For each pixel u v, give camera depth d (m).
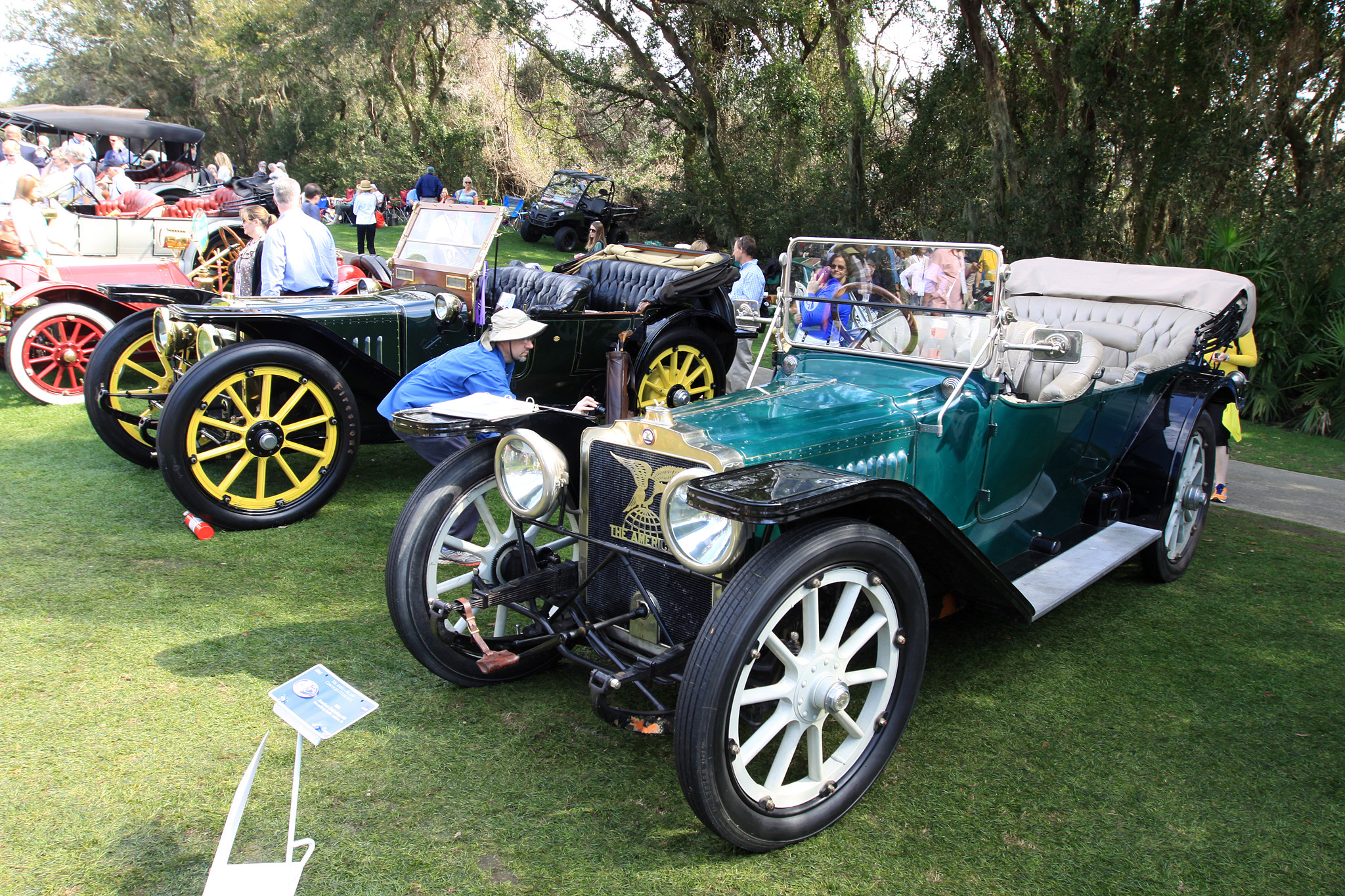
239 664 3.23
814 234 16.11
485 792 2.55
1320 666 3.46
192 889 2.14
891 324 3.49
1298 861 2.35
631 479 2.69
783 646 2.30
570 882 2.21
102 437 5.27
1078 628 3.78
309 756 2.70
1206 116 11.12
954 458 3.21
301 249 5.59
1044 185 12.32
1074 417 3.76
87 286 6.78
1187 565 4.38
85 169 12.52
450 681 3.06
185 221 9.56
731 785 2.21
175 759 2.65
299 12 25.45
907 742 2.88
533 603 3.47
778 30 16.81
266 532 4.59
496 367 4.04
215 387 4.38
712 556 2.35
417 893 2.15
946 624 3.80
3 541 4.28
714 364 6.65
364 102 32.97
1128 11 11.42
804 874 2.26
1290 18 10.58
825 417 2.86
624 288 7.05
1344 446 7.54
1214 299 4.67
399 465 5.92
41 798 2.46
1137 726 3.00
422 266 5.97
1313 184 10.33
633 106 19.95
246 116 36.59
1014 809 2.55
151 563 4.12
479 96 28.58
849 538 2.30
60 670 3.13
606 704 2.38
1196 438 4.24
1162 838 2.43
